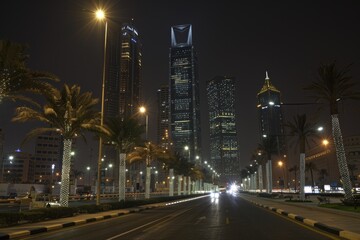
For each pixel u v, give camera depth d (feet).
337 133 113.50
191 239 45.75
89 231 58.23
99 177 110.73
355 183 454.81
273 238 45.44
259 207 127.75
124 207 126.72
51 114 95.35
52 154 616.80
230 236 48.16
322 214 79.46
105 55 113.29
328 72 115.44
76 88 100.78
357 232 44.88
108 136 112.27
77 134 104.58
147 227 62.85
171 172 248.93
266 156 278.46
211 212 102.37
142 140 146.82
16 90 73.67
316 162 526.57
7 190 251.19
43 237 50.83
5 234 49.62
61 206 91.35
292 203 138.41
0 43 69.41
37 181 593.01
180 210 116.88
